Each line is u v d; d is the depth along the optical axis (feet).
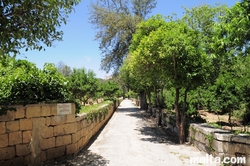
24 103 16.92
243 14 14.43
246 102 30.27
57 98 19.80
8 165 15.92
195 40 27.32
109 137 31.07
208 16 49.16
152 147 24.76
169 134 34.63
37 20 14.05
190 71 26.08
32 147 17.24
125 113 76.28
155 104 66.85
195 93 36.76
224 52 16.97
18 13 13.39
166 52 24.95
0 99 16.21
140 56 28.02
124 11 76.28
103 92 95.61
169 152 22.34
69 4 15.80
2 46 13.03
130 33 76.69
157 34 26.27
